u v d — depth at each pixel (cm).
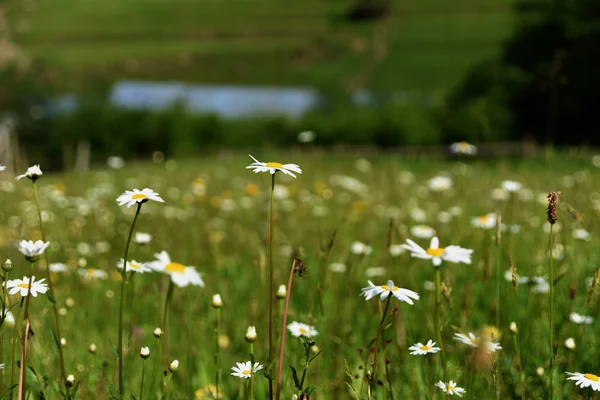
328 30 9456
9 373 212
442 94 2920
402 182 891
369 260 391
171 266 198
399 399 230
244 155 1975
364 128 2827
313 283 345
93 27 9812
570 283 309
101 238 498
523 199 580
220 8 10719
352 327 300
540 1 2706
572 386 220
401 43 8575
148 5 10719
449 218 536
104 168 1566
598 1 2555
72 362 248
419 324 299
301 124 2947
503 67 2600
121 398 165
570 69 2480
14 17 9875
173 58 8369
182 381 251
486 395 221
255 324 310
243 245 489
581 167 1037
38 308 300
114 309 321
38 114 3362
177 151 2859
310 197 761
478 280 338
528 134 2553
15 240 335
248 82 7600
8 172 816
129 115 2897
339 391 232
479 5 9788
